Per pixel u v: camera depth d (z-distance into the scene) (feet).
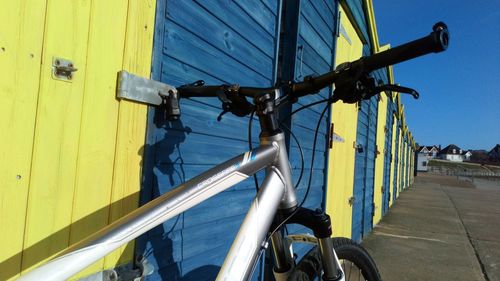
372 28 18.69
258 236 3.63
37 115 3.45
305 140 10.47
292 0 9.43
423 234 24.63
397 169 49.06
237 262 3.39
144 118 4.66
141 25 4.51
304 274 4.61
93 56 3.94
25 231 3.41
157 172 4.91
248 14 6.90
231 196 6.68
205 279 6.02
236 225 6.88
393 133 39.73
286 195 4.19
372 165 23.80
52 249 3.63
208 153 5.96
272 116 4.10
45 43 3.48
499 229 27.89
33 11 3.36
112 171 4.25
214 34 5.91
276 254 4.69
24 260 3.41
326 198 12.50
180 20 5.15
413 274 15.75
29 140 3.40
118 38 4.21
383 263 17.10
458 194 63.87
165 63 4.91
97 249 2.47
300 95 4.24
